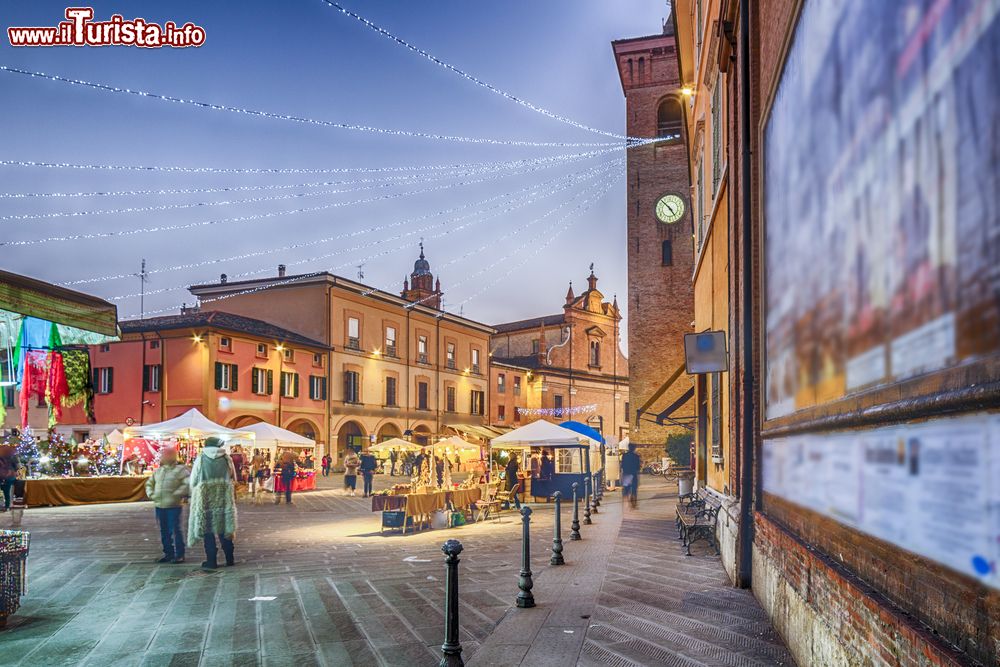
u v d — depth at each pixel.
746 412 7.64
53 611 7.30
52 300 8.73
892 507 3.12
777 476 6.27
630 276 36.53
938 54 2.46
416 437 49.59
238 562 10.54
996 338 2.07
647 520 15.85
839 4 3.73
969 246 2.25
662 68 37.91
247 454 29.28
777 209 5.98
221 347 34.72
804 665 4.79
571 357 65.12
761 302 7.14
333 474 41.38
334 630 6.47
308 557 11.08
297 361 39.78
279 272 46.22
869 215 3.30
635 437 35.75
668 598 7.43
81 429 35.59
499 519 18.05
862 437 3.55
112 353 35.78
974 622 2.33
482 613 7.06
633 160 37.34
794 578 5.15
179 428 24.03
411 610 7.25
